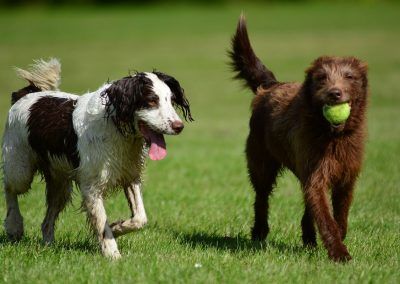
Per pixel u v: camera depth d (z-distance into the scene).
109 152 10.16
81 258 9.95
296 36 64.00
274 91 12.22
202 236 12.12
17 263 9.72
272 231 12.81
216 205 14.79
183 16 87.69
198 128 28.06
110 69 46.69
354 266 9.56
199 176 18.38
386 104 32.38
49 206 11.57
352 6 97.19
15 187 11.54
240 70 13.67
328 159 10.45
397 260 10.16
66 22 81.88
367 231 12.47
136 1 107.25
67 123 10.62
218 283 8.77
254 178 12.59
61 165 10.86
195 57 53.19
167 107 9.85
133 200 10.66
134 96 9.77
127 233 10.92
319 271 9.28
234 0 107.69
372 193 15.78
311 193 10.46
